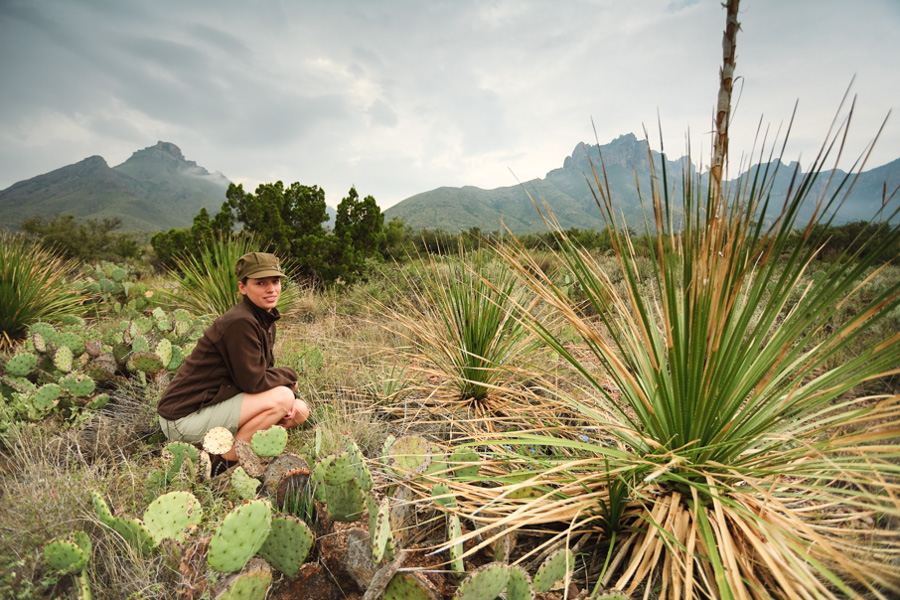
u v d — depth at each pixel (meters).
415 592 1.25
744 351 1.54
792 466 1.50
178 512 1.53
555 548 1.62
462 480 1.81
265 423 2.52
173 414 2.41
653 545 1.51
